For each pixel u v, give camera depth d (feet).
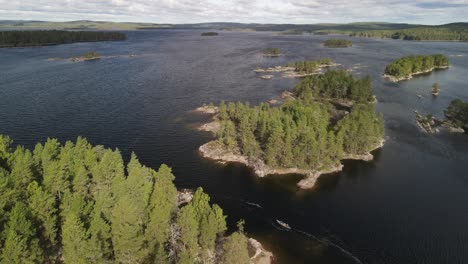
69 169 310.86
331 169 425.28
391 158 460.14
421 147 491.72
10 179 262.47
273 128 449.48
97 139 520.83
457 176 412.98
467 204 356.18
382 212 344.90
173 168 434.71
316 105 581.94
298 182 400.47
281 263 281.13
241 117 538.06
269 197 374.22
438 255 287.89
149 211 266.98
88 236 225.97
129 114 630.74
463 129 556.10
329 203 361.71
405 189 386.11
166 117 617.62
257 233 316.40
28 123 577.02
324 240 307.37
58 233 260.01
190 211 259.80
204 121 596.29
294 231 319.47
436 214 340.18
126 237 226.38
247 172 426.92
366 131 458.50
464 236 308.81
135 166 321.32
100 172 304.09
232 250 243.60
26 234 216.54
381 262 282.36
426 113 636.48
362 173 422.41
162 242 255.09
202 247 270.46
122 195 261.44
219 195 377.71
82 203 255.29
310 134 424.46
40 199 241.14
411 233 313.53
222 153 466.29
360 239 307.99
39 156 327.06
